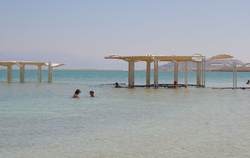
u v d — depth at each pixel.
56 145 12.41
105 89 43.75
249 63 46.12
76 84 57.59
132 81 48.16
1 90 41.34
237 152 11.42
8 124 16.72
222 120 17.92
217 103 26.73
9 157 10.90
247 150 11.66
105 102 27.41
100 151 11.56
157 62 45.91
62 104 25.92
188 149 11.79
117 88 45.88
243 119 18.28
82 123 17.06
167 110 22.19
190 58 45.59
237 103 26.77
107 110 22.20
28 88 45.31
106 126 16.19
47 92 38.38
